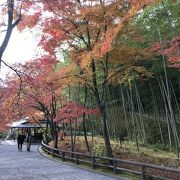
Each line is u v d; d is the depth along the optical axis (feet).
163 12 48.21
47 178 42.37
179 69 53.62
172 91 71.67
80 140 90.84
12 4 29.63
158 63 59.52
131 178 39.24
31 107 85.71
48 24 45.09
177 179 37.91
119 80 54.24
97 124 107.04
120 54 45.16
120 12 41.57
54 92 67.26
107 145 47.73
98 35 45.42
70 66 47.91
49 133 115.55
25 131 139.44
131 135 87.92
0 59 29.63
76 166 53.88
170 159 54.08
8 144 125.80
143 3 34.30
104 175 43.50
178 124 72.08
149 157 57.52
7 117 77.15
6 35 29.50
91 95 74.23
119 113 97.04
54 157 69.15
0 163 61.46
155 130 80.94
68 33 46.50
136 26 48.49
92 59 44.04
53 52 50.44
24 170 51.11
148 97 86.33
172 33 44.62
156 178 36.22
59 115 61.93
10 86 62.69
